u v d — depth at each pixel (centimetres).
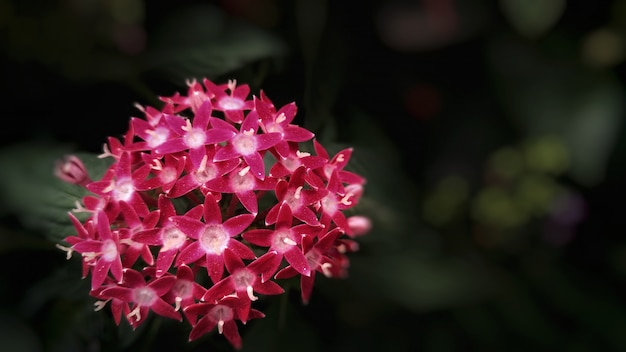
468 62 50
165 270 36
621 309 50
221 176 37
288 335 42
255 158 37
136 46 49
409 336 50
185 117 40
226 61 44
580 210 51
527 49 49
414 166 51
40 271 44
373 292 47
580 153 48
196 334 37
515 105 49
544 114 49
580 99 48
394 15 49
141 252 37
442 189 51
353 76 48
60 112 44
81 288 41
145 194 38
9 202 43
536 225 51
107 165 40
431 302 47
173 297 37
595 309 50
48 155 43
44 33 49
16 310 45
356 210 42
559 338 49
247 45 45
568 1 49
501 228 51
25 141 44
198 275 38
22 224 43
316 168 38
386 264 48
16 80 49
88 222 38
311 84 42
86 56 49
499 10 49
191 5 48
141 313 37
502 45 49
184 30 48
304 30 44
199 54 44
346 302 49
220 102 39
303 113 41
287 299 41
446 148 51
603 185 51
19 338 45
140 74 44
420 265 48
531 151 50
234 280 37
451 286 48
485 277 49
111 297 37
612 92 48
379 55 49
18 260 45
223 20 48
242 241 38
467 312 50
